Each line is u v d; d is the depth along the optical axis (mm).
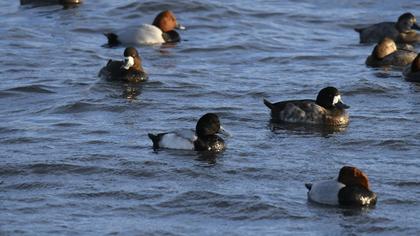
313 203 15828
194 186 16672
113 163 17781
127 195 16250
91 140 19141
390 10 32438
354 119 20812
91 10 31688
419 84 23750
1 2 32969
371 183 16781
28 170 17438
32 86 23078
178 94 22703
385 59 25750
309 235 14594
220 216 15406
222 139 18719
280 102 20844
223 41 28375
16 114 21094
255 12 31797
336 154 18453
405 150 18734
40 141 19078
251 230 14781
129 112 21203
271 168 17594
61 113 21141
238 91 23031
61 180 17000
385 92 23016
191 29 29859
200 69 25250
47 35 28656
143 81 23719
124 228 14812
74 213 15438
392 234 14719
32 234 14547
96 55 26625
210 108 21547
